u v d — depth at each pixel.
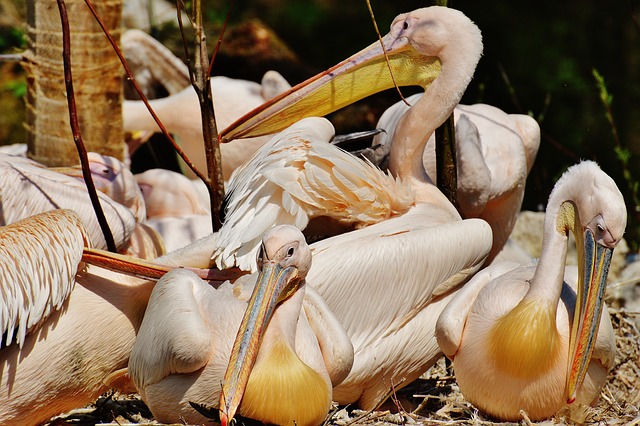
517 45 26.00
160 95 17.97
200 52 10.80
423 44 11.66
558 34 26.36
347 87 11.84
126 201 12.06
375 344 10.14
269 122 11.80
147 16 22.12
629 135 23.80
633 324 12.84
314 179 10.12
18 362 8.98
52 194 10.66
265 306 8.39
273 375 8.34
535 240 16.25
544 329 9.28
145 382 8.88
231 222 9.92
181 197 13.50
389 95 20.86
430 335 10.47
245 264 9.66
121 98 13.72
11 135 20.42
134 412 9.90
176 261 10.09
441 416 9.74
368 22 26.67
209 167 10.93
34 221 9.12
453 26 11.58
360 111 20.42
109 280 9.55
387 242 10.16
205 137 10.88
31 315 8.81
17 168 10.76
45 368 9.12
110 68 13.41
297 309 8.75
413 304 10.29
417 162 11.66
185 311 8.64
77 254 9.17
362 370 10.03
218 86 15.63
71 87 9.95
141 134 15.82
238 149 15.00
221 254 9.80
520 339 9.25
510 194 13.39
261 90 15.77
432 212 11.13
